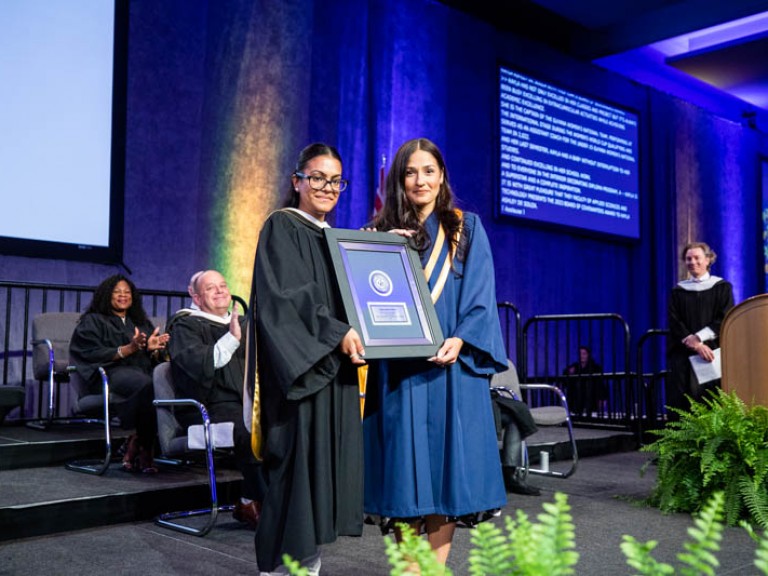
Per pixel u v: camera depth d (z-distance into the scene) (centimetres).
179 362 365
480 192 869
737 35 995
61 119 584
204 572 278
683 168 1102
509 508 409
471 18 873
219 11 680
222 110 678
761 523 346
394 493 204
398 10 805
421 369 211
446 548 218
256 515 343
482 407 216
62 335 512
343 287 199
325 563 295
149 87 636
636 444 672
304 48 731
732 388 418
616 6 898
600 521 374
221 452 386
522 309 902
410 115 806
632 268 1042
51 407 485
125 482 390
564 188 943
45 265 579
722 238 1160
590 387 737
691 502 388
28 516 328
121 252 611
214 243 667
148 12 638
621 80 1042
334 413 206
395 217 224
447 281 217
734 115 1215
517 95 901
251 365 210
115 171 609
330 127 748
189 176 656
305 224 217
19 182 562
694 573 75
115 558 296
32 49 573
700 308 565
